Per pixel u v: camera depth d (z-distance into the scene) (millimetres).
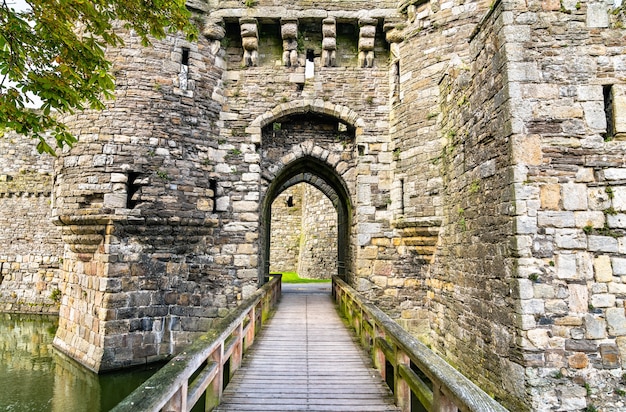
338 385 4891
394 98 9758
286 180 13180
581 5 5707
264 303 8664
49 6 4012
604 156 5453
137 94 8766
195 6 9570
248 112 9953
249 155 9820
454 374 2951
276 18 9852
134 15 4762
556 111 5535
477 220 6625
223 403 4355
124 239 8469
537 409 5070
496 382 5879
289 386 4855
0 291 16641
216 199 9594
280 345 6617
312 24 10141
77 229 8492
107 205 8328
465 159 7164
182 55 9375
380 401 4438
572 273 5289
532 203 5391
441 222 8438
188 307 9078
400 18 9656
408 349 3727
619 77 5570
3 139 17203
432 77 8820
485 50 6352
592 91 5555
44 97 4211
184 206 8992
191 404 3225
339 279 10758
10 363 9609
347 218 11414
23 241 16812
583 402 5109
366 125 9969
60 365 8961
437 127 8656
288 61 10086
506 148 5641
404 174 9289
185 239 9062
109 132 8570
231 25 10156
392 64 9844
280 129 10469
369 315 5641
